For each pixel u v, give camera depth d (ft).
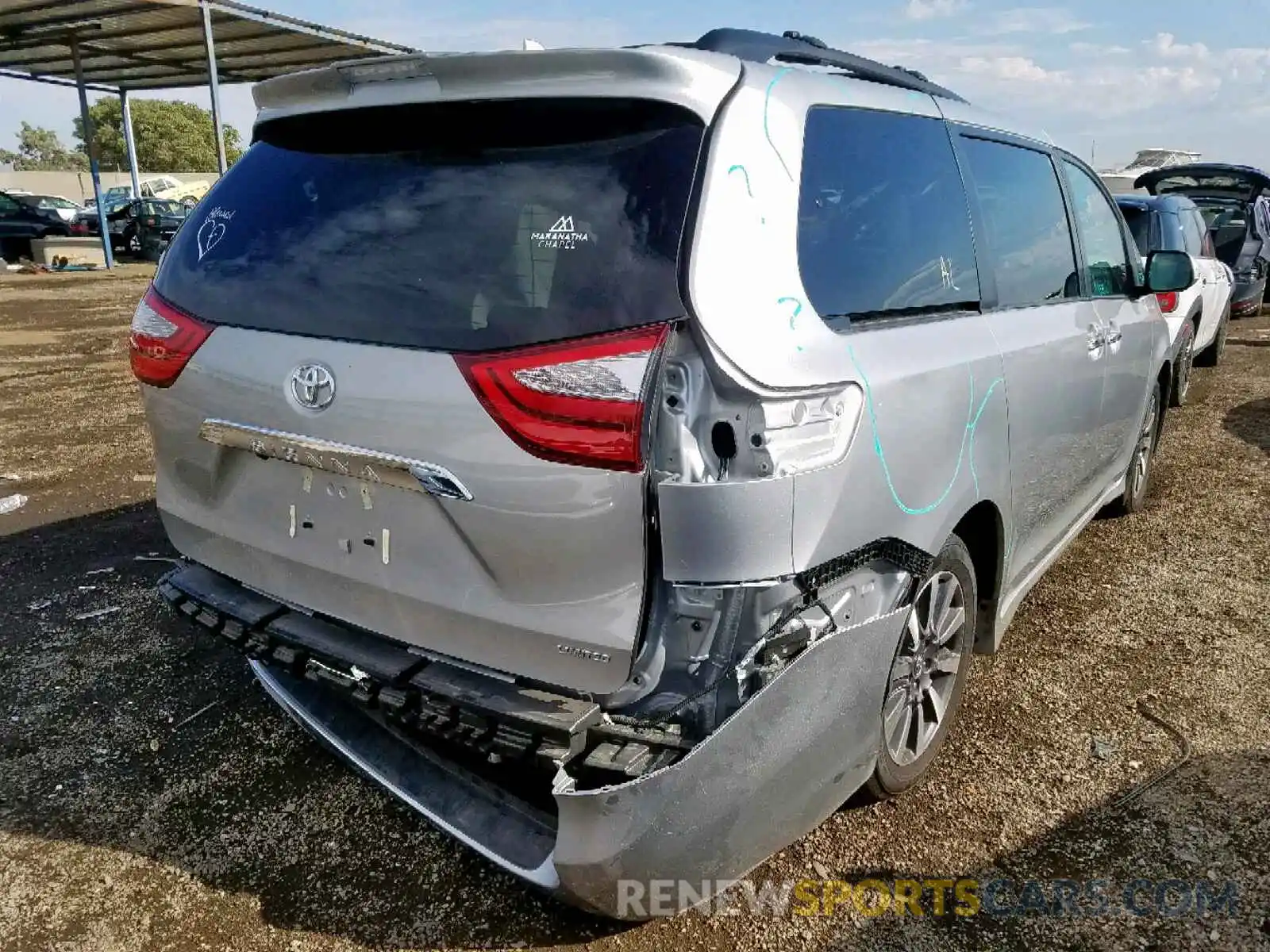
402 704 6.91
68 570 14.82
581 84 6.49
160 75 77.46
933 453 7.75
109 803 9.13
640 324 5.95
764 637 6.27
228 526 8.23
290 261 7.51
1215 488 18.72
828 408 6.46
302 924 7.61
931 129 9.05
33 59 69.87
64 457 21.42
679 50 6.66
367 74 7.25
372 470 6.81
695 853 6.33
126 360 34.58
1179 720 10.41
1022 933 7.47
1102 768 9.56
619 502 6.00
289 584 7.91
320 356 6.97
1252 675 11.39
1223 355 34.12
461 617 6.74
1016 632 12.59
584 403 5.93
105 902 7.86
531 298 6.28
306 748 10.05
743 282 6.17
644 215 6.18
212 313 7.82
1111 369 12.56
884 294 7.72
